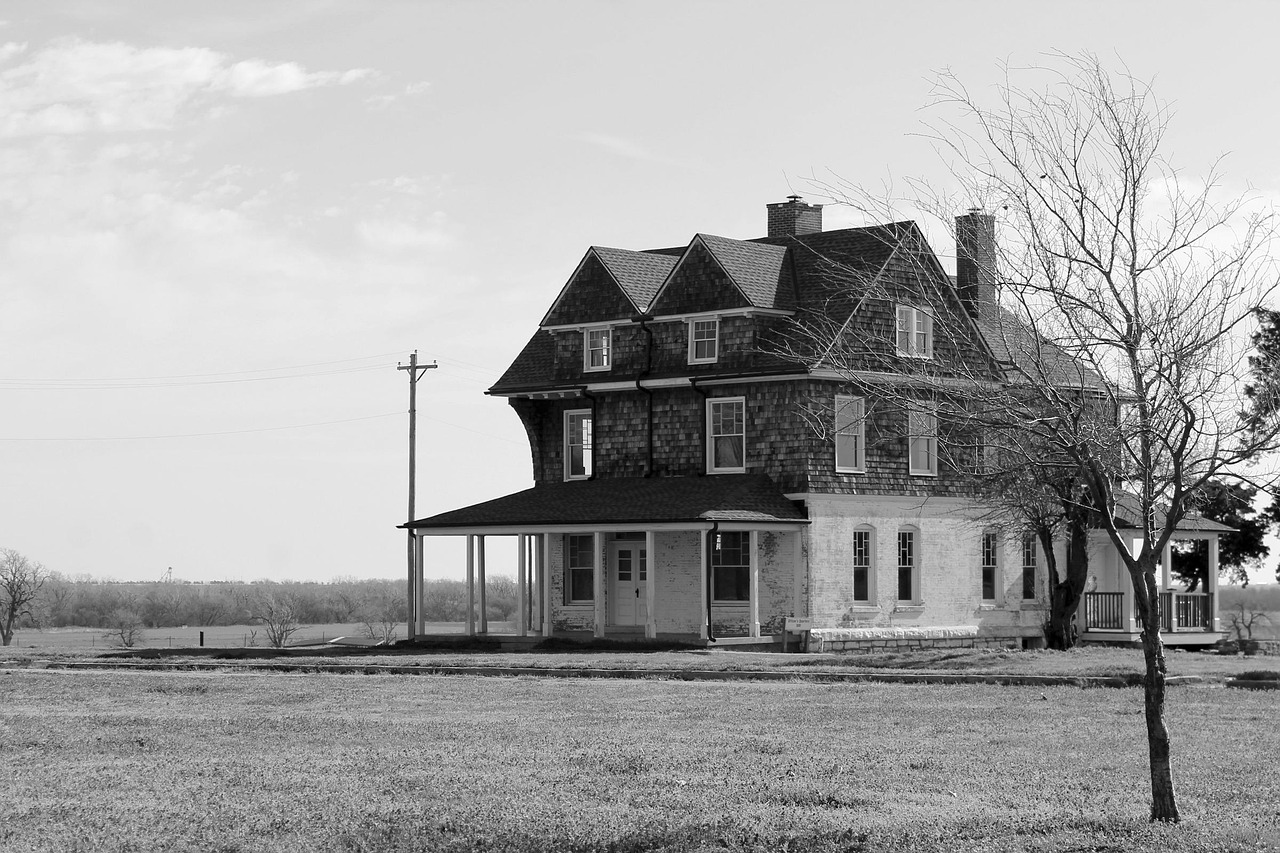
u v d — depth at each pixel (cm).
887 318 4006
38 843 1309
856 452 4244
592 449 4556
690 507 4047
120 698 2777
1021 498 3775
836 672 3184
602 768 1736
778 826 1369
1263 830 1327
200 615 9888
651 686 2991
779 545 4156
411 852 1303
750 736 2069
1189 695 2742
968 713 2388
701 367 4328
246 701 2692
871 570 4262
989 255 1577
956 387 1574
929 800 1510
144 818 1427
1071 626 4369
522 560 4369
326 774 1711
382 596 10344
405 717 2377
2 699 2764
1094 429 1438
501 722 2280
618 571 4447
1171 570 5272
